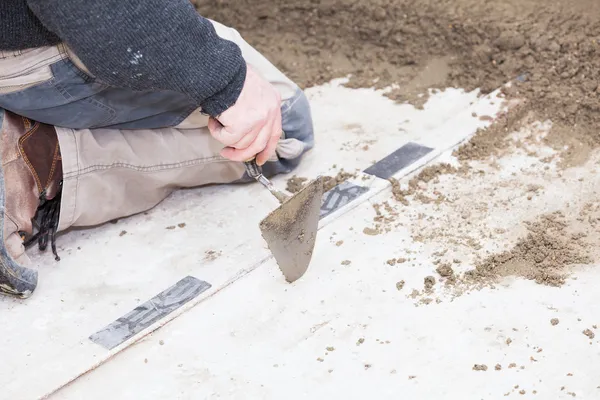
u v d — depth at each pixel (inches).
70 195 82.3
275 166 86.9
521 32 93.9
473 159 87.0
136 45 73.5
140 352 77.2
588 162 85.4
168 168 84.6
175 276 81.3
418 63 97.2
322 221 83.2
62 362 76.9
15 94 79.7
